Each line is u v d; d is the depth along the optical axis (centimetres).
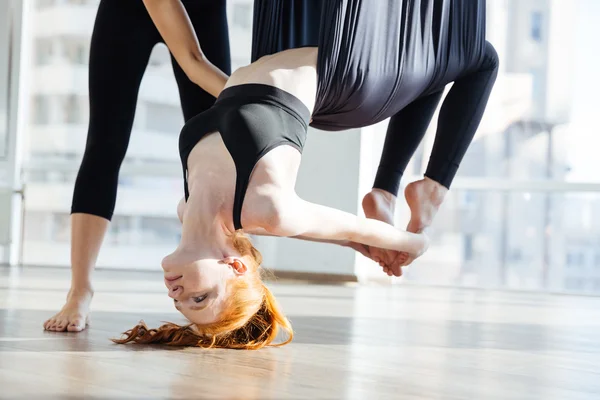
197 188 200
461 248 562
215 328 203
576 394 164
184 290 197
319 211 201
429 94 258
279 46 225
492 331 280
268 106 199
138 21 254
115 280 473
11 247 602
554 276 546
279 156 194
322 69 210
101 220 246
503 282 556
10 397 140
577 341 261
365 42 213
